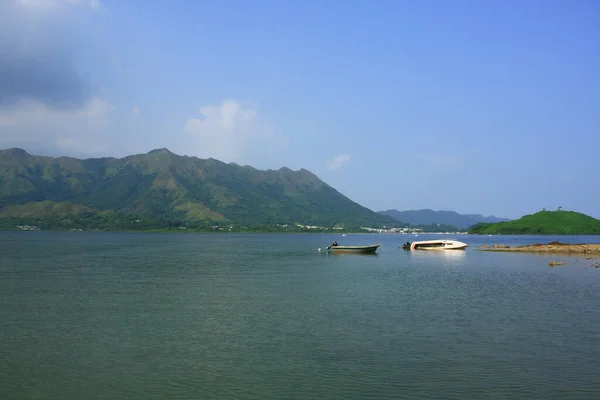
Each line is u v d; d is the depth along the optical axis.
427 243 161.12
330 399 23.14
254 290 57.16
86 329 36.47
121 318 40.47
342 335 34.38
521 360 28.59
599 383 25.08
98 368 27.42
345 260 109.62
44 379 25.73
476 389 24.30
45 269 83.25
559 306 45.50
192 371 26.91
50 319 40.03
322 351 30.42
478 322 38.41
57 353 30.23
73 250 144.88
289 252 143.75
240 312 43.03
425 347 31.20
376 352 30.19
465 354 29.73
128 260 105.94
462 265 94.69
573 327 36.56
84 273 76.88
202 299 50.38
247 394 23.73
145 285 61.75
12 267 86.81
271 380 25.50
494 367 27.39
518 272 79.44
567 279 68.38
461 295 52.72
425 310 43.59
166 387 24.66
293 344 32.03
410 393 23.80
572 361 28.41
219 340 33.16
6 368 27.41
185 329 36.38
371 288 58.78
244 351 30.52
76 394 23.83
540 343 32.12
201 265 93.75
